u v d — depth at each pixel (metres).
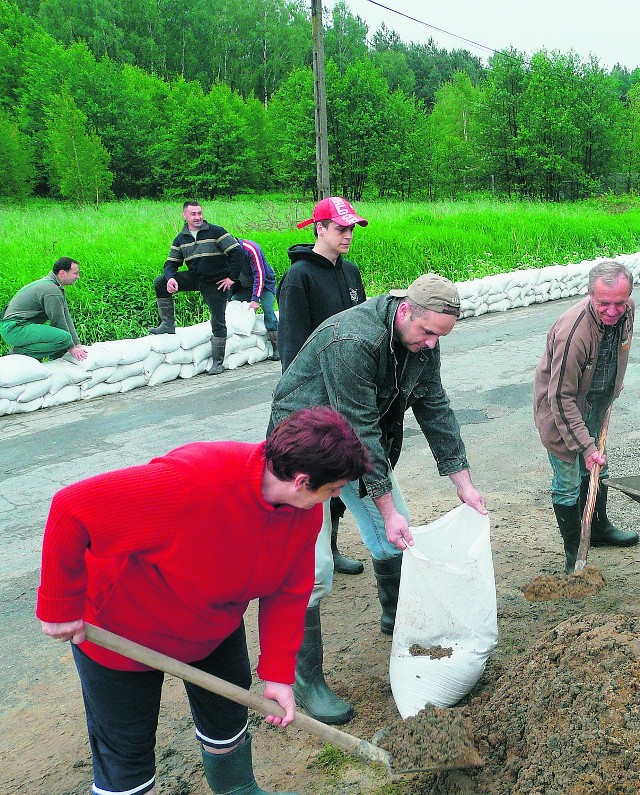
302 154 48.09
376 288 13.58
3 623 3.65
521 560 3.98
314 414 1.69
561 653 2.45
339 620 3.47
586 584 3.46
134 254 11.80
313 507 1.90
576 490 3.67
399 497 3.05
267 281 8.98
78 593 1.72
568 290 13.80
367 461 1.71
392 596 3.20
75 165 47.94
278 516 1.79
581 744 2.09
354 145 47.59
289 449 1.63
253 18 88.56
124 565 1.75
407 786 2.43
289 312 3.43
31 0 87.56
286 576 2.02
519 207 26.66
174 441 6.29
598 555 4.00
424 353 2.71
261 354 9.20
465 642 2.74
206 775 2.28
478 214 19.48
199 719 2.16
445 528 2.93
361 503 2.97
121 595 1.81
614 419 6.43
